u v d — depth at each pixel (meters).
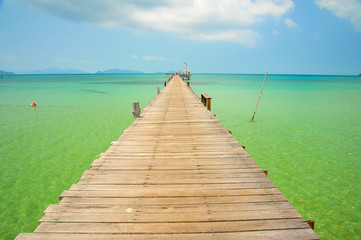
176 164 4.23
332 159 7.21
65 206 2.85
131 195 3.12
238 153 4.80
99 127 11.29
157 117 8.70
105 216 2.65
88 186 3.38
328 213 4.52
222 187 3.35
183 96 15.67
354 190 5.35
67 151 7.95
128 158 4.54
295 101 21.73
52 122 12.31
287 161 7.08
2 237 3.88
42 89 37.00
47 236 2.32
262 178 3.64
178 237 2.32
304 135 9.97
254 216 2.65
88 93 29.56
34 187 5.50
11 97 24.59
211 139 5.82
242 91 34.00
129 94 28.33
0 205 4.76
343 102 20.98
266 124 12.10
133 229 2.44
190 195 3.12
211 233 2.38
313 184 5.64
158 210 2.78
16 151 7.89
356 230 4.05
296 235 2.35
